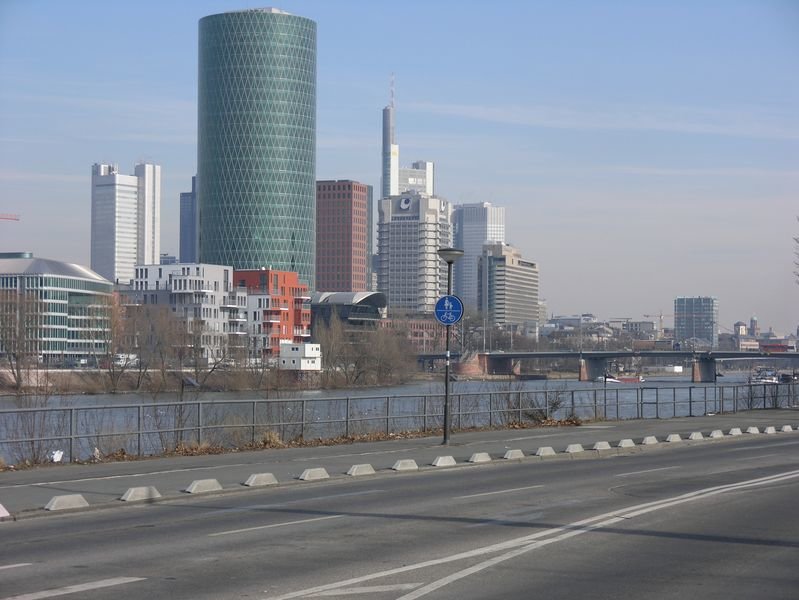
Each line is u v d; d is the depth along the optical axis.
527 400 48.38
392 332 137.88
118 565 14.06
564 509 20.08
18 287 170.75
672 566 14.14
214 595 12.08
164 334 115.12
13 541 16.23
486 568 13.92
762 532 17.20
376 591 12.35
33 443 29.50
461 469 28.78
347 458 31.23
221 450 33.06
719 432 42.06
